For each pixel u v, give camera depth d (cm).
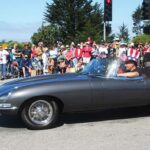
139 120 899
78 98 847
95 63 923
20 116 831
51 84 834
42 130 830
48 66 2127
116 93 873
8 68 2064
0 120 931
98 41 5669
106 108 880
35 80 870
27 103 823
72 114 971
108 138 752
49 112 842
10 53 2069
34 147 702
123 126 846
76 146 702
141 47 2519
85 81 860
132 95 887
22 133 808
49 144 720
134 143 715
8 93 819
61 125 870
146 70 941
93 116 950
